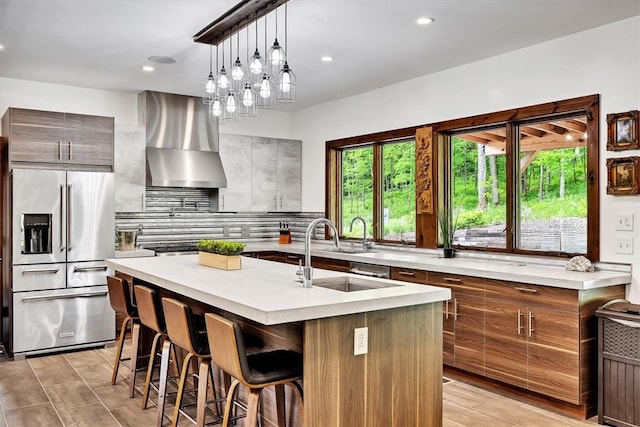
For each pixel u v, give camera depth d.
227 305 2.57
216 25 3.72
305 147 7.04
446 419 3.48
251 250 6.13
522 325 3.74
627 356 3.29
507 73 4.52
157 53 4.50
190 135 6.21
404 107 5.52
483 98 4.73
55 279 4.97
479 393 3.98
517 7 3.51
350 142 6.25
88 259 5.13
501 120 4.58
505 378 3.86
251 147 6.66
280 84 3.39
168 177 5.84
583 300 3.44
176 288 3.13
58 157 5.11
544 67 4.25
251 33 4.01
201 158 6.22
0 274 5.47
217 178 6.19
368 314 2.60
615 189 3.76
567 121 4.26
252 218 7.10
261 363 2.53
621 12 3.61
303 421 2.43
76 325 5.08
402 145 5.82
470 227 5.04
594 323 3.51
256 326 3.12
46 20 3.74
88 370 4.48
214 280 3.23
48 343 4.94
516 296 3.79
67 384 4.12
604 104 3.88
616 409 3.34
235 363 2.38
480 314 4.04
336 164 6.66
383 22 3.77
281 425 2.81
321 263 5.70
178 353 4.15
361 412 2.57
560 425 3.40
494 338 3.94
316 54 4.55
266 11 3.42
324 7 3.49
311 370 2.41
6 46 4.32
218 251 3.84
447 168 5.23
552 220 4.35
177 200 6.49
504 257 4.58
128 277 4.94
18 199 4.79
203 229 6.69
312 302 2.47
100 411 3.58
